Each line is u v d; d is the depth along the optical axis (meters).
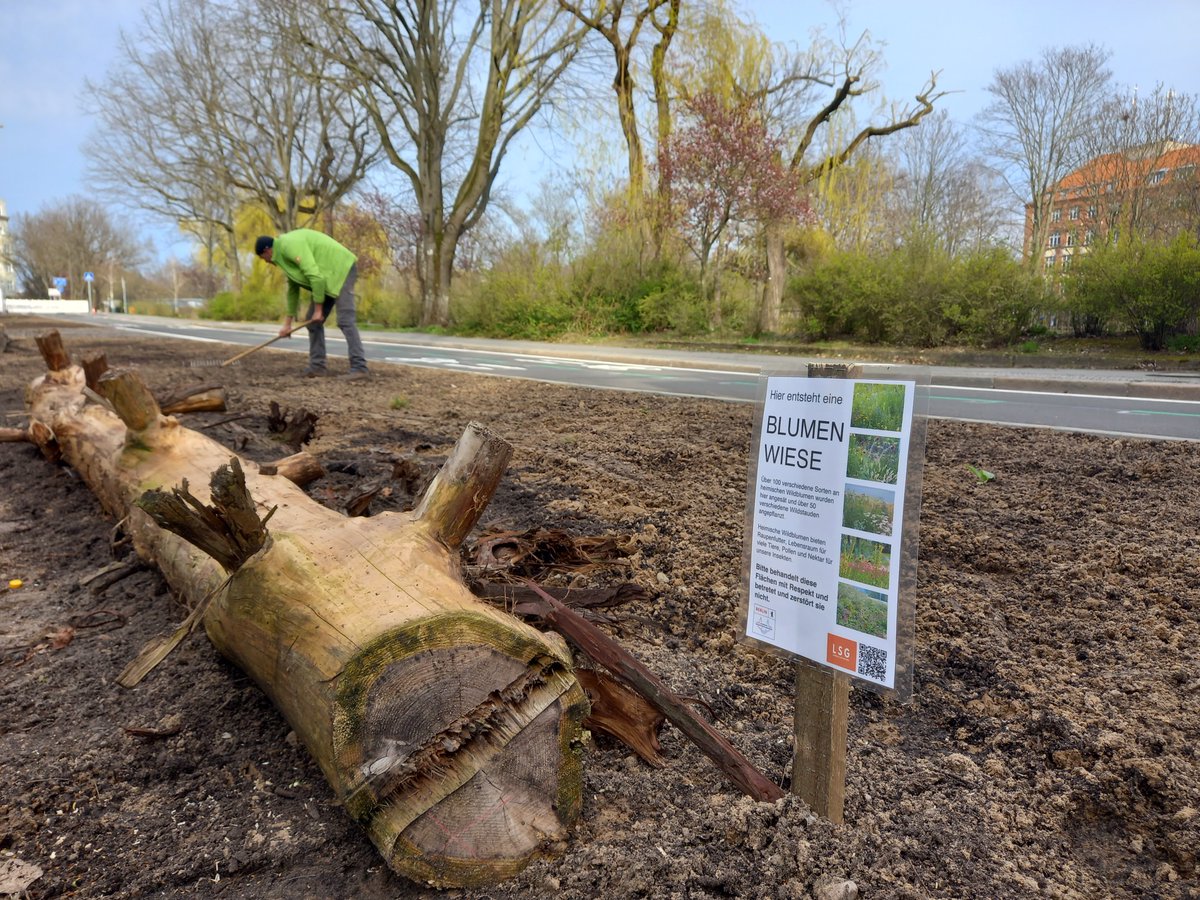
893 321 17.44
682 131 20.33
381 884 1.81
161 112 33.62
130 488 3.77
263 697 2.60
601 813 2.03
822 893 1.73
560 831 1.89
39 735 2.44
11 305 75.50
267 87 33.19
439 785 1.76
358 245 36.91
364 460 5.69
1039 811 2.10
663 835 1.93
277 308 40.31
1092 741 2.32
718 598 3.36
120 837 1.97
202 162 35.22
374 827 1.74
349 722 1.73
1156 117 20.50
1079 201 22.89
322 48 25.75
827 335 19.27
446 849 1.75
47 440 5.56
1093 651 2.89
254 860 1.88
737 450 6.07
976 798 2.14
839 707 1.92
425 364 14.23
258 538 2.10
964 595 3.40
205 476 3.62
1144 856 1.98
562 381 11.39
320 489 4.70
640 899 1.73
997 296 16.23
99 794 2.15
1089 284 15.32
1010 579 3.59
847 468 1.81
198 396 6.21
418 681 1.78
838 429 1.83
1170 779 2.14
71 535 4.51
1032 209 26.25
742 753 2.31
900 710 2.63
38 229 86.88
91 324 34.69
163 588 3.59
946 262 17.31
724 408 8.34
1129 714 2.47
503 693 1.84
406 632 1.78
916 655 2.93
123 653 2.99
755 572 2.06
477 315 25.11
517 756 1.85
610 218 22.80
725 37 21.53
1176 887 1.85
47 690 2.72
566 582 3.38
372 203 32.38
